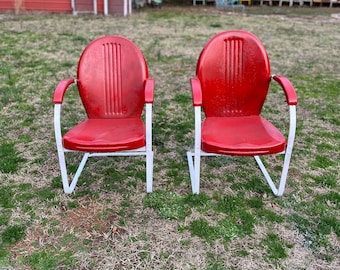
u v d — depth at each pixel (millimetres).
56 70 4625
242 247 1879
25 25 7195
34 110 3477
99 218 2074
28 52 5355
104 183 2393
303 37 6754
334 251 1857
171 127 3201
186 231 1982
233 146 1963
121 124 2271
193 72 4680
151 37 6520
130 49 2318
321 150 2840
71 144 2031
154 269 1739
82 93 2324
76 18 8219
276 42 6309
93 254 1821
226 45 2297
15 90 3922
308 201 2244
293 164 2643
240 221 2064
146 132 2080
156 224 2033
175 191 2324
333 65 5031
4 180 2400
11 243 1881
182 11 9992
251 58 2311
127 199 2240
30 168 2541
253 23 8172
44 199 2223
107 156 2713
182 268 1747
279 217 2092
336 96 3914
